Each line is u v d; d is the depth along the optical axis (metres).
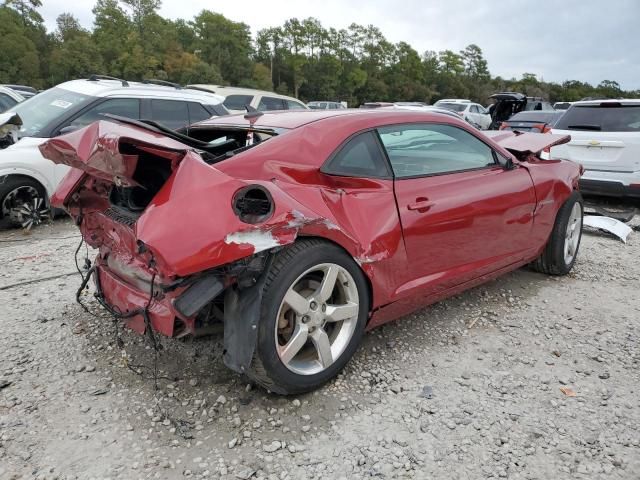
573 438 2.63
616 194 8.03
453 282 3.69
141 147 2.43
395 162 3.37
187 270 2.29
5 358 3.29
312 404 2.86
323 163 3.01
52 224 6.80
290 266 2.63
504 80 118.38
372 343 3.57
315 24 84.69
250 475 2.34
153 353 3.36
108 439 2.55
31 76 61.56
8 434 2.57
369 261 2.99
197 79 70.81
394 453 2.50
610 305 4.34
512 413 2.82
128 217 2.83
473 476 2.36
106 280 3.07
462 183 3.68
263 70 80.44
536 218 4.35
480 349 3.53
